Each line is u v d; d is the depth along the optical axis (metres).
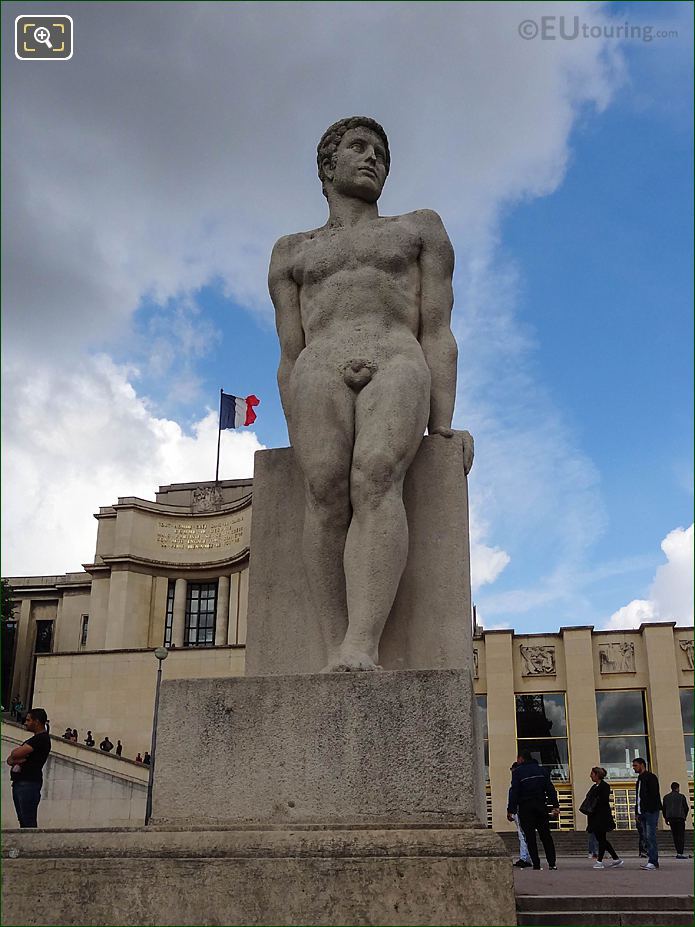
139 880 3.39
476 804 4.06
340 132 5.33
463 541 4.65
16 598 46.28
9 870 3.44
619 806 29.44
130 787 23.78
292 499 4.90
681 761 29.52
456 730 3.79
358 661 4.10
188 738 3.99
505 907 3.28
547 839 10.25
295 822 3.78
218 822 3.84
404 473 4.57
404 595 4.61
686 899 3.70
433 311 5.03
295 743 3.89
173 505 40.44
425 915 3.28
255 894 3.33
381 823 3.71
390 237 5.05
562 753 30.31
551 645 31.53
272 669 4.66
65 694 31.88
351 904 3.30
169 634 38.81
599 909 3.68
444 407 4.92
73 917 3.37
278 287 5.24
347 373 4.64
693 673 30.69
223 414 42.75
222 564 39.09
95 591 39.47
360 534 4.43
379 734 3.83
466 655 4.51
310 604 4.70
